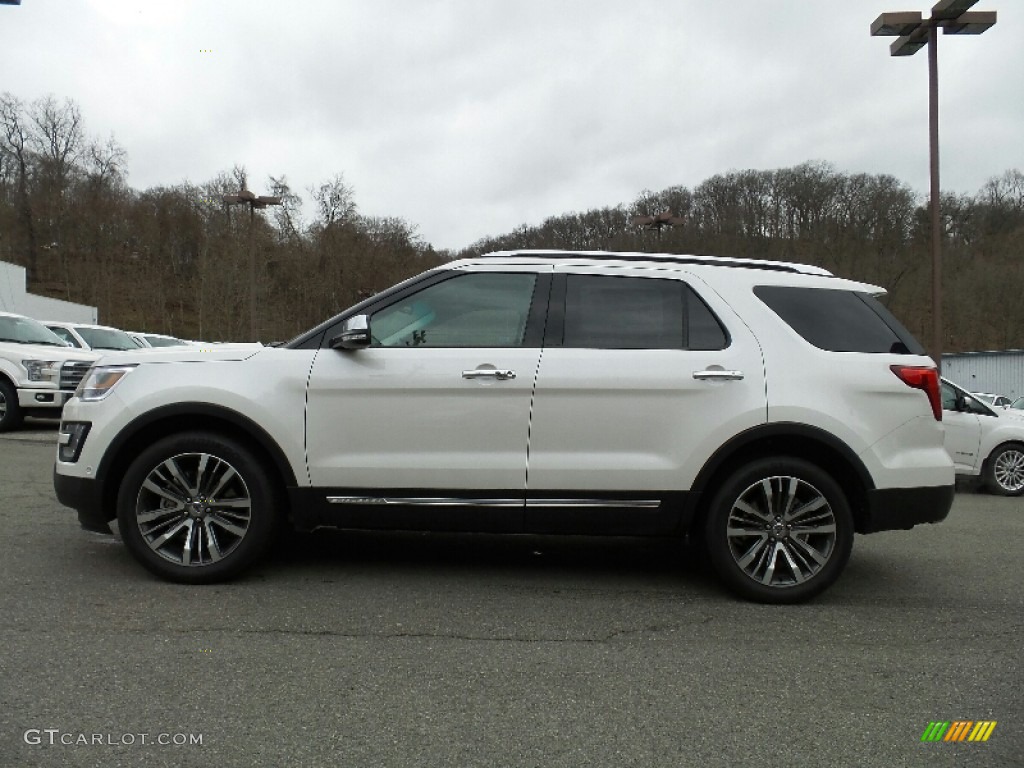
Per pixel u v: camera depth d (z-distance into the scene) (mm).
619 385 4539
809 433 4543
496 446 4566
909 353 4773
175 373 4668
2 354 12055
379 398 4574
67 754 2783
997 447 11023
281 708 3162
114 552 5289
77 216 71062
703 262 4902
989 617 4504
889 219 51156
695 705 3291
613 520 4609
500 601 4562
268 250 55562
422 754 2844
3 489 7430
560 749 2906
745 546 4668
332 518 4645
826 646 3992
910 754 2930
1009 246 52844
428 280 4797
